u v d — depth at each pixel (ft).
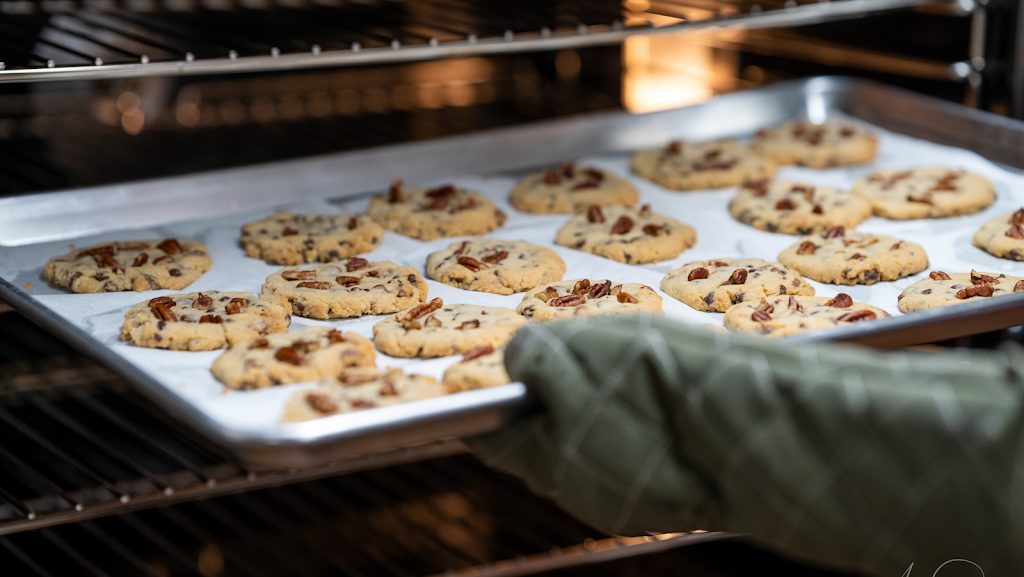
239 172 4.07
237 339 3.43
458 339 3.41
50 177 4.51
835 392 3.00
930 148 4.30
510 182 4.20
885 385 2.99
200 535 4.28
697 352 3.05
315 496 4.45
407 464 4.56
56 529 4.17
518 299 3.64
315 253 3.79
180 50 3.85
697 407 3.04
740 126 4.51
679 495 3.07
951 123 4.34
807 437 3.01
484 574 4.01
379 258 3.82
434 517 4.39
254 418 3.18
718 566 4.34
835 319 3.45
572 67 5.16
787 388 3.01
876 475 2.99
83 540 4.19
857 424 2.99
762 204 4.00
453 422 3.07
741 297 3.59
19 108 4.69
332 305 3.57
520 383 3.11
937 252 3.79
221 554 4.23
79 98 4.75
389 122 5.03
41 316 3.40
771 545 3.07
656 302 3.57
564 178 4.15
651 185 4.20
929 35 4.42
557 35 3.93
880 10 4.25
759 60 4.90
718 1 4.32
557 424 3.08
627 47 5.07
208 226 3.92
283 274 3.66
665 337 3.08
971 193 3.97
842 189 4.13
